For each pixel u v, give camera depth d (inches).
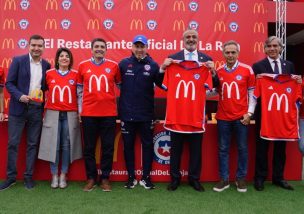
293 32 300.8
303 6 238.8
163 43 200.2
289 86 131.3
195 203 116.9
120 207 112.0
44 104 137.2
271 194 128.3
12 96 129.6
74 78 133.6
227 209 111.1
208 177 145.8
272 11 228.2
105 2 198.2
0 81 138.3
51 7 197.5
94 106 128.3
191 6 199.9
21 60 130.1
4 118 141.6
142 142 135.4
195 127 128.0
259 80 131.6
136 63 131.6
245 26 200.8
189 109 128.2
